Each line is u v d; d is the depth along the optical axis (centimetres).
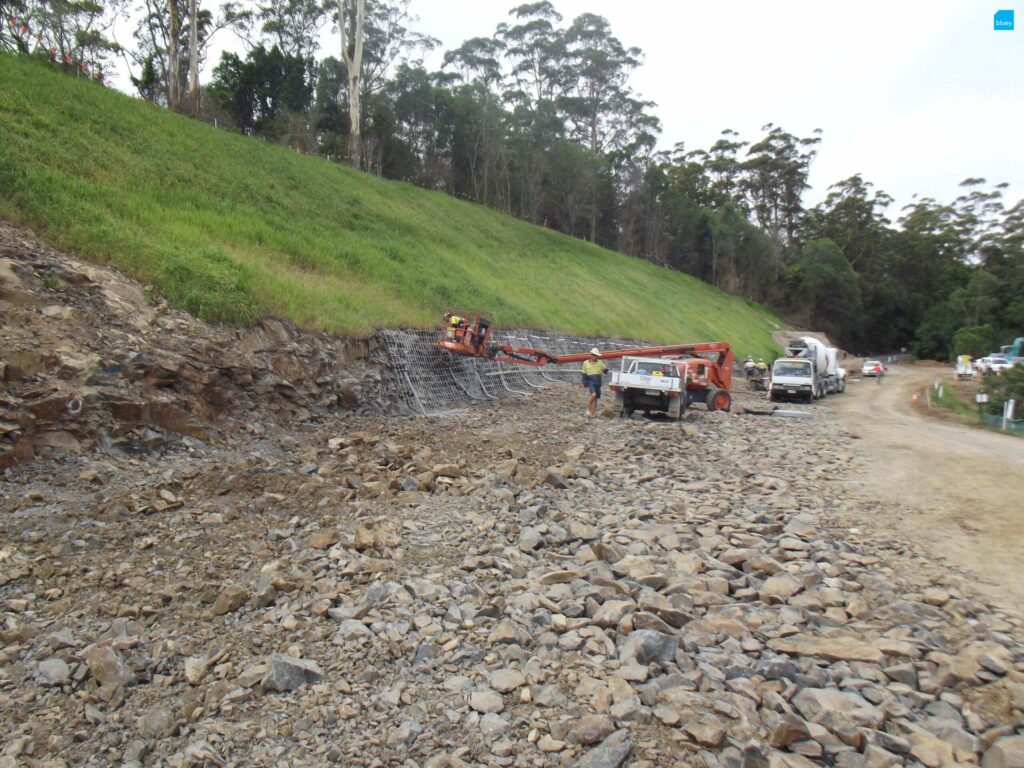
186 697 428
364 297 1831
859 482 1085
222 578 600
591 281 4359
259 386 1191
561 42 7594
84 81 2506
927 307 9406
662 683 438
